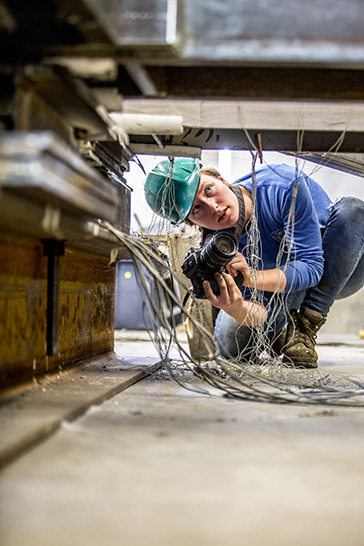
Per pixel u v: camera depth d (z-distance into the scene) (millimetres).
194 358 2293
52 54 951
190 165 2162
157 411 1164
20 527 562
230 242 1797
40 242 1388
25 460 785
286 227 2150
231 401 1309
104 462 783
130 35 919
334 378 1821
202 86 1216
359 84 1211
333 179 4688
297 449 869
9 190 761
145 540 534
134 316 5293
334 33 966
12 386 1228
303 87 1213
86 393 1268
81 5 867
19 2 917
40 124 1048
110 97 1135
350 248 2406
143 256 1487
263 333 2289
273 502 636
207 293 1866
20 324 1280
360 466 778
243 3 971
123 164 1865
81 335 1799
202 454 832
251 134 1812
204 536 545
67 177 833
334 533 554
